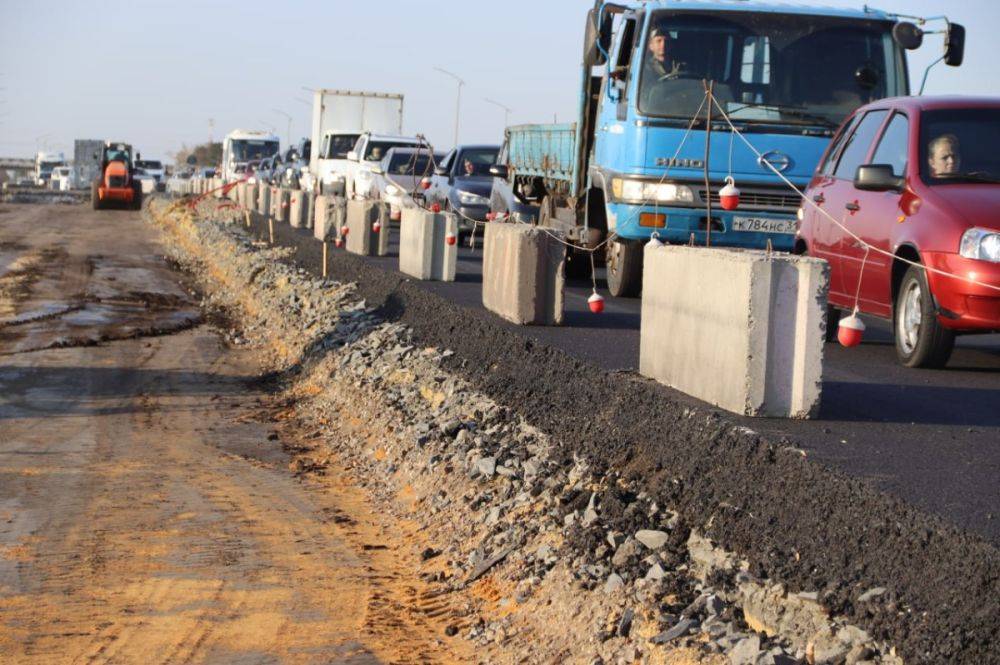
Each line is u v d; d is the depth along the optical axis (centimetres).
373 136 4012
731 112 1508
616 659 615
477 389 1199
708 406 829
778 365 797
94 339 2062
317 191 4428
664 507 745
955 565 523
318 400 1510
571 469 882
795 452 683
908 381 997
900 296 1068
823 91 1515
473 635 719
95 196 6588
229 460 1226
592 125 1759
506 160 2355
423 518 967
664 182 1523
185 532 959
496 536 844
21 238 4391
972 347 1248
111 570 860
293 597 802
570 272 2022
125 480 1133
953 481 637
